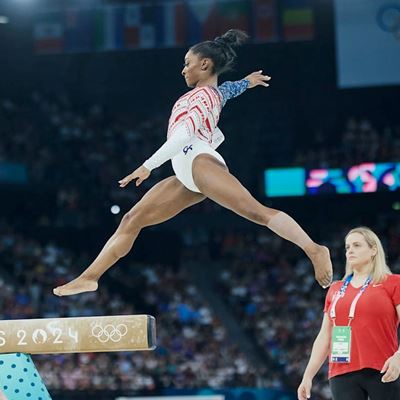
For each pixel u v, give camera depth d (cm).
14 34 4412
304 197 4353
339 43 3850
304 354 3375
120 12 3988
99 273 895
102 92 4675
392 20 3816
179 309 3766
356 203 4284
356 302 838
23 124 4472
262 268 4144
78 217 4291
